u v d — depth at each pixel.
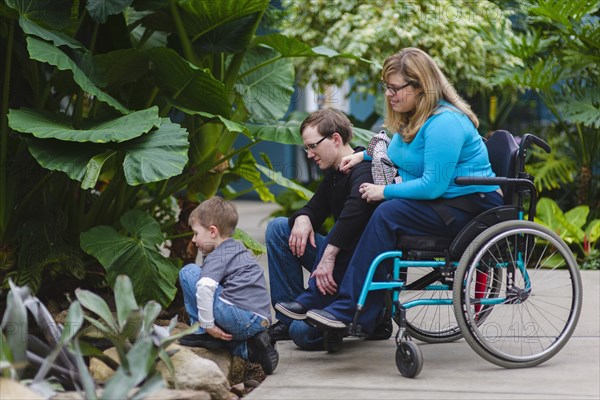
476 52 13.23
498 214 6.93
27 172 8.76
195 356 6.09
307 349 7.60
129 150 7.62
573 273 6.96
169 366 5.65
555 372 6.74
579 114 12.44
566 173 13.46
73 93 9.06
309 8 13.58
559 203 14.17
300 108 18.41
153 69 8.81
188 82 8.61
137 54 8.45
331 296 7.25
